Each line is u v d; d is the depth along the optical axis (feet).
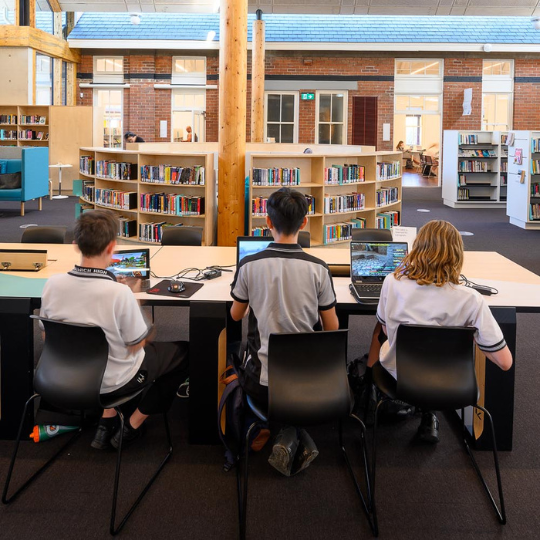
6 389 9.96
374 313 10.34
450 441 10.28
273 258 8.09
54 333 8.07
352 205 26.11
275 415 7.65
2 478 8.91
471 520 8.07
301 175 25.34
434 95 56.18
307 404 7.70
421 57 55.06
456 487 8.86
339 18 55.93
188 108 55.16
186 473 9.16
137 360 8.65
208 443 10.04
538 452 9.91
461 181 44.88
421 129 74.54
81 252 8.21
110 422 9.80
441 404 8.11
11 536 7.61
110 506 8.29
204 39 52.75
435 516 8.15
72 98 54.44
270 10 43.04
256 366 8.21
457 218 39.34
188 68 54.75
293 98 55.47
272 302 8.05
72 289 8.09
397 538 7.68
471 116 56.08
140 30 53.83
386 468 9.36
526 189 34.65
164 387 9.59
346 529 7.86
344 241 26.21
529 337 15.83
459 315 8.14
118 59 54.90
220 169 23.22
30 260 11.80
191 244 16.28
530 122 56.54
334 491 8.72
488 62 55.62
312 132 55.62
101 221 8.19
